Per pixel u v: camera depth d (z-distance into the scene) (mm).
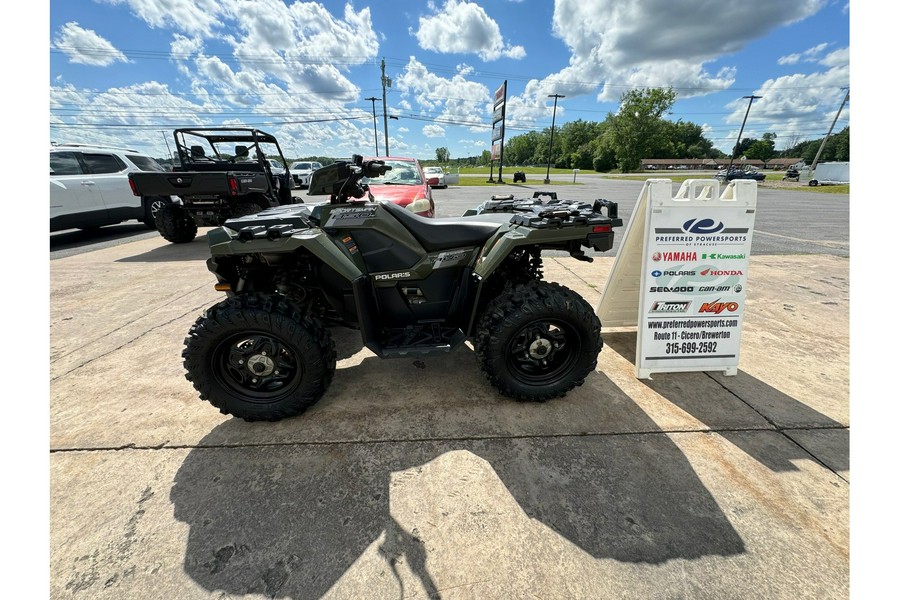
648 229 2406
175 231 6820
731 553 1439
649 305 2510
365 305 2271
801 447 1963
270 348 2135
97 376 2705
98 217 7340
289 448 1999
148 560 1440
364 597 1312
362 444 2021
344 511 1634
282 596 1316
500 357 2223
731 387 2498
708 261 2484
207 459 1932
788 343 3098
